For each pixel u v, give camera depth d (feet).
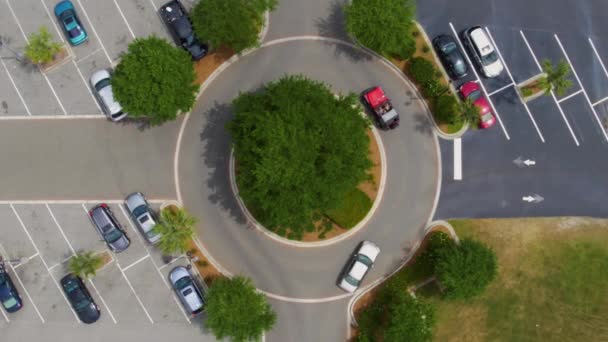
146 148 125.18
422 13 127.44
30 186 124.47
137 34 125.39
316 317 122.62
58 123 125.08
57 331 122.83
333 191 101.04
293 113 98.99
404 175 124.88
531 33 128.16
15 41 125.08
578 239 123.54
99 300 123.13
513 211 124.47
